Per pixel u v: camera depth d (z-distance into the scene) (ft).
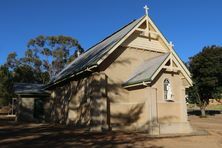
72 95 82.79
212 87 164.76
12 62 215.92
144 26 76.69
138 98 67.15
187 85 71.46
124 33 73.72
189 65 170.60
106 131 63.72
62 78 84.28
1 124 85.76
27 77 210.38
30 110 112.78
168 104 67.15
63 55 217.36
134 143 47.52
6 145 42.78
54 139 49.60
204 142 52.39
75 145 43.32
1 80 205.26
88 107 70.90
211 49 163.43
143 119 64.85
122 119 68.49
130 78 70.79
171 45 71.15
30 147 41.06
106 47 73.10
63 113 89.45
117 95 69.15
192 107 283.59
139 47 75.25
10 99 207.31
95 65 64.44
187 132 66.13
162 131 62.69
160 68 64.90
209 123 109.60
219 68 160.04
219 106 287.69
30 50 216.74
